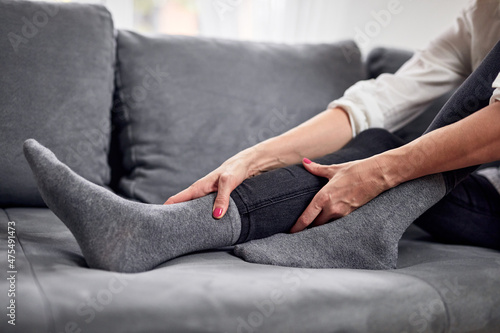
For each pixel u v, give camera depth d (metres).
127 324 0.50
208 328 0.52
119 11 1.54
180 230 0.70
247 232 0.76
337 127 0.96
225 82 1.18
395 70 1.40
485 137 0.74
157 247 0.68
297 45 1.33
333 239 0.75
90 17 1.12
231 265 0.68
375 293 0.60
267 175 0.81
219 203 0.73
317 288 0.59
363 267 0.74
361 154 0.87
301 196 0.80
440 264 0.75
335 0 1.77
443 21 1.90
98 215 0.65
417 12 1.87
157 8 1.73
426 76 1.09
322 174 0.82
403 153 0.77
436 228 0.93
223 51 1.21
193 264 0.68
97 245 0.64
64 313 0.50
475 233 0.92
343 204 0.78
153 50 1.17
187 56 1.18
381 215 0.76
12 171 0.98
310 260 0.73
